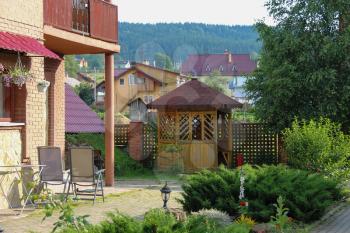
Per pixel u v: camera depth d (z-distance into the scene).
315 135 16.06
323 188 11.99
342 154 16.17
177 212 10.25
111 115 17.81
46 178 12.85
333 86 23.42
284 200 10.82
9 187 12.37
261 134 25.50
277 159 25.38
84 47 16.78
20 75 12.82
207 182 11.56
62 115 18.80
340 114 23.81
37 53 12.73
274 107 24.05
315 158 15.98
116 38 17.66
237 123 25.62
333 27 24.16
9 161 12.46
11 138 12.59
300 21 24.17
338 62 23.72
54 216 11.40
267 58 24.47
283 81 23.27
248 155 25.58
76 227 6.81
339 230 10.90
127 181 20.23
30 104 13.62
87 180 13.34
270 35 24.27
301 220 11.44
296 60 23.91
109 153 17.83
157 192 16.19
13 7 13.09
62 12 15.02
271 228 9.72
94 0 16.58
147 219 6.71
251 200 11.20
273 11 24.73
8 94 13.59
